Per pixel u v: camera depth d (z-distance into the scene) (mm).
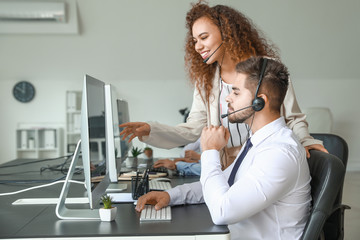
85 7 5500
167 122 6719
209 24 1845
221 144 1370
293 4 5562
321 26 5867
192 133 2154
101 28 5773
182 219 1350
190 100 6699
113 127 1898
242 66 1344
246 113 1338
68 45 6012
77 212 1404
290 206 1270
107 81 6637
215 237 1185
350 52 6246
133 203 1630
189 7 5508
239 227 1326
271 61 1338
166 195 1545
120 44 6039
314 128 5777
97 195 1409
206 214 1418
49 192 1862
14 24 5598
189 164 2479
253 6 5570
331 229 1830
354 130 6820
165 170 2553
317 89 6773
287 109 1812
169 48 6129
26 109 6570
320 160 1353
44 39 5895
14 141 6570
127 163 2854
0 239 1148
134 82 6668
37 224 1293
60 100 6570
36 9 5320
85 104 1303
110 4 5457
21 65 6297
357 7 5602
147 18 5668
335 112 6809
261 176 1187
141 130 1945
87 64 6348
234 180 1415
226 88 1969
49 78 6531
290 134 1313
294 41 6078
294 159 1219
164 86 6688
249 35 1911
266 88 1309
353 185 5469
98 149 1493
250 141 1433
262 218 1294
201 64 2033
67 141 6211
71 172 1465
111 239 1169
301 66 6504
